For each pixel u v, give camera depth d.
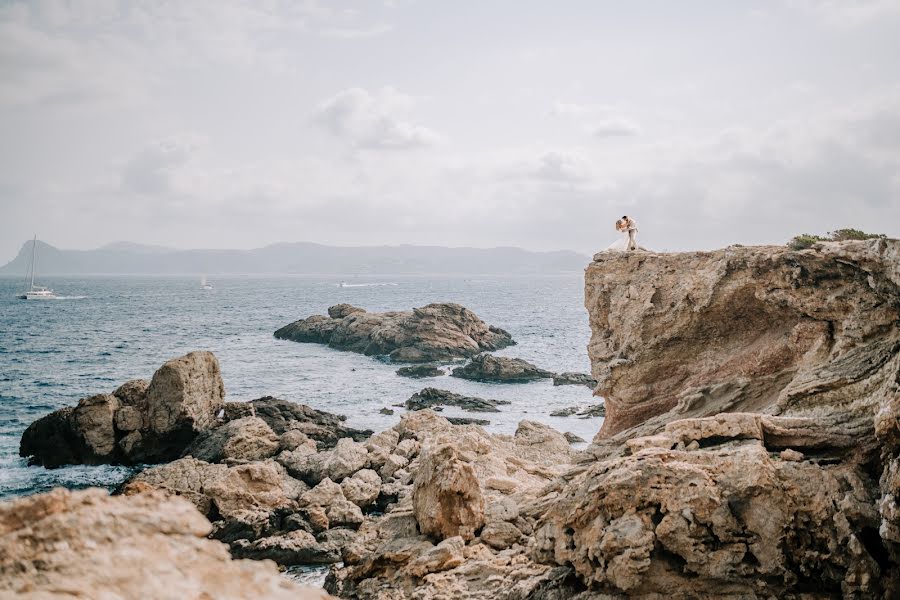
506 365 88.88
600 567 17.61
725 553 17.16
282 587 8.32
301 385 81.94
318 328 127.12
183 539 8.48
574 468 27.20
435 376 90.94
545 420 64.19
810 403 21.56
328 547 31.92
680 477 17.58
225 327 155.38
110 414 50.03
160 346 117.00
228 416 54.88
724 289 26.59
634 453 20.38
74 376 83.81
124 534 8.21
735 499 17.47
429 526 25.75
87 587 7.41
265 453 48.47
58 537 7.84
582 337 137.50
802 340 24.53
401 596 22.12
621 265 30.41
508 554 23.64
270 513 34.25
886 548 16.69
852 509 17.03
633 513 17.58
